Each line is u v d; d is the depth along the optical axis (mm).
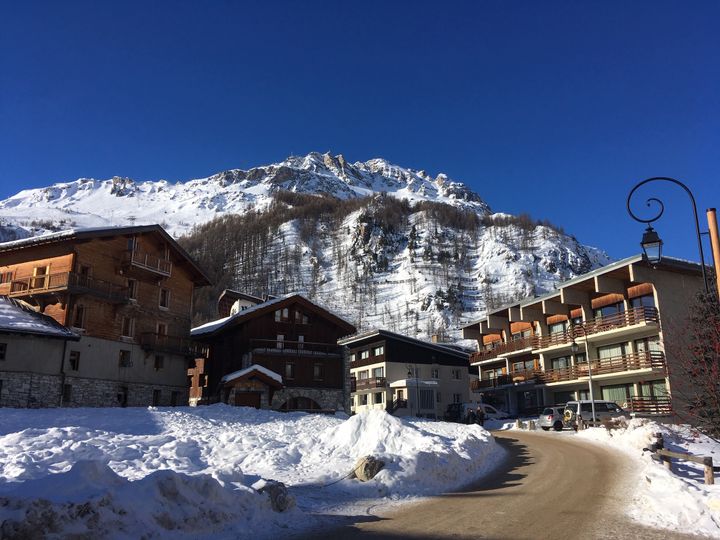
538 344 52312
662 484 12055
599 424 34750
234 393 41875
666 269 40000
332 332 49875
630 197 14078
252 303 63344
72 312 36344
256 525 10195
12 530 7332
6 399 31516
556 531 9938
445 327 155125
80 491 8531
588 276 43469
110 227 39500
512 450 25203
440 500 13375
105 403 37625
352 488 14500
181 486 9789
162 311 43844
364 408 60312
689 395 28312
